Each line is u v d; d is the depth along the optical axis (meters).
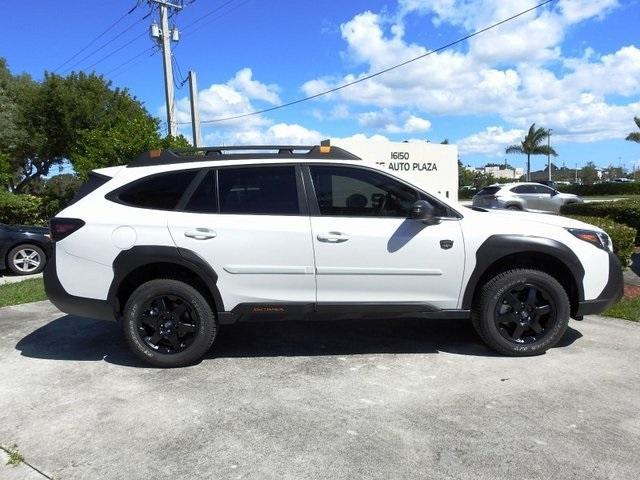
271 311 4.71
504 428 3.59
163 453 3.34
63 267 4.64
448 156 19.77
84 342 5.49
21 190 29.61
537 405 3.92
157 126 16.75
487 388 4.23
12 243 10.34
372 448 3.36
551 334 4.84
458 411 3.84
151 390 4.28
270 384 4.37
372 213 4.73
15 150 26.56
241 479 3.06
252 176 4.76
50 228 4.75
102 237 4.59
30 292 7.84
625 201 12.29
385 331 5.70
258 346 5.29
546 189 22.61
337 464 3.19
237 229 4.60
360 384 4.34
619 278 4.95
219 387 4.32
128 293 4.85
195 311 4.69
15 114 25.16
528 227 4.81
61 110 24.47
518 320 4.84
